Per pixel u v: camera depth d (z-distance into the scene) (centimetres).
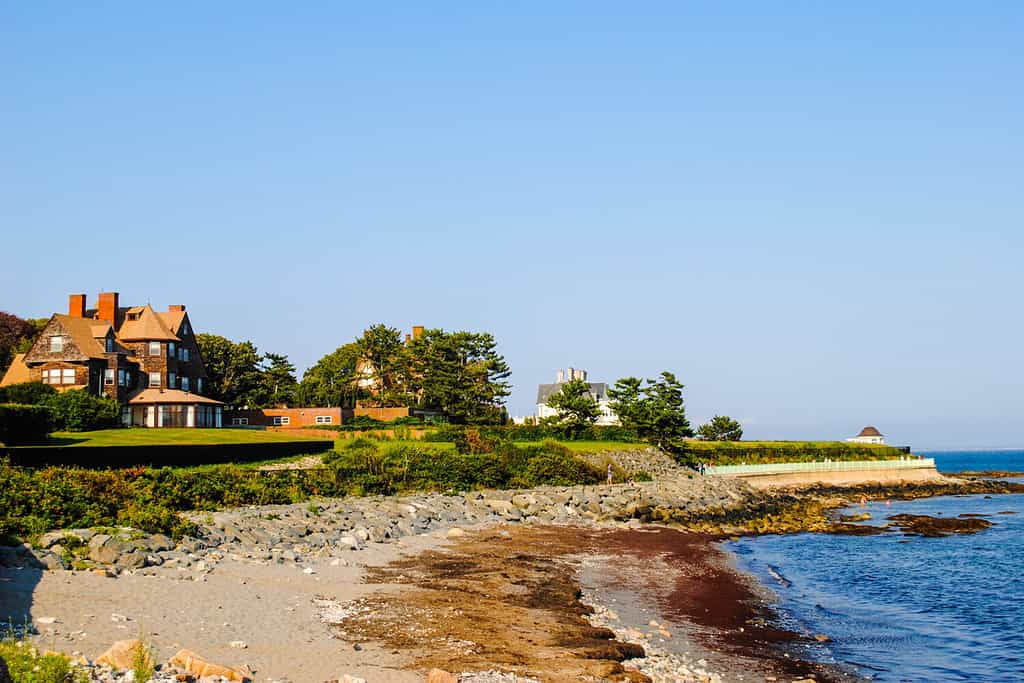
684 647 2908
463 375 11762
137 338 9850
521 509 6125
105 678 1709
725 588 4109
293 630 2391
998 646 3212
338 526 4294
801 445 13875
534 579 3688
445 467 6712
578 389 10975
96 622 2180
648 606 3534
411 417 11312
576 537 5381
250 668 1967
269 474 5475
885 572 4928
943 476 13588
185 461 6175
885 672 2816
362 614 2692
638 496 7262
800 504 9094
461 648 2386
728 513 7538
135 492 4003
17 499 3231
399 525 4712
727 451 12262
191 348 10706
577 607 3234
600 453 9319
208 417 9881
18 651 1706
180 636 2167
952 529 7106
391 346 13638
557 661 2362
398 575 3494
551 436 10538
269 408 12506
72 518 3269
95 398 8412
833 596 4159
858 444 14938
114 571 2739
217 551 3334
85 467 5331
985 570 5028
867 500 10800
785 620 3525
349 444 8138
